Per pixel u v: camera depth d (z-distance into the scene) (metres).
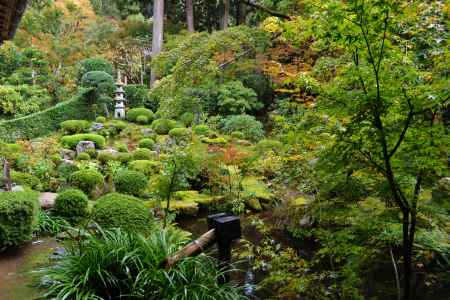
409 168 2.27
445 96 2.03
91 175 6.37
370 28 2.06
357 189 2.57
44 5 14.19
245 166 6.62
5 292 2.89
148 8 17.50
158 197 5.52
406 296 2.52
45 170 7.02
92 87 12.72
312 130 2.50
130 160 8.84
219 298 2.65
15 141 10.00
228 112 12.51
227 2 14.27
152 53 14.02
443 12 2.35
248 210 6.34
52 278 2.68
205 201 6.74
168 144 9.68
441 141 2.13
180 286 2.57
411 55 2.29
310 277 3.15
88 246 2.89
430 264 3.57
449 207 2.32
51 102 13.20
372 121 2.23
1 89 11.70
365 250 2.80
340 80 2.33
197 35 4.86
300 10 4.23
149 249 2.77
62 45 13.79
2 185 5.60
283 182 5.27
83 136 10.15
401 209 2.36
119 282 2.61
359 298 2.80
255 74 11.71
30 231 3.99
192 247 2.78
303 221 4.73
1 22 4.35
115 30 15.66
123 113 12.82
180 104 5.13
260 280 3.79
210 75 4.64
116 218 4.05
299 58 4.07
